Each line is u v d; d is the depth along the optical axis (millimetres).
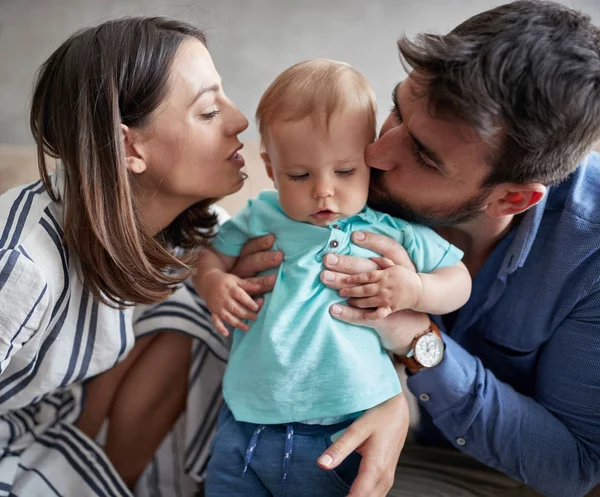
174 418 1301
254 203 1117
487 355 1243
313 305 1006
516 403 1117
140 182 1047
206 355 1281
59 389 1150
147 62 969
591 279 1072
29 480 1102
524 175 979
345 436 972
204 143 1019
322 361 994
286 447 1003
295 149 987
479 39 899
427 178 999
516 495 1211
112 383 1251
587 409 1094
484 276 1170
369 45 2668
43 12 2936
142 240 1021
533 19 908
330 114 970
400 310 1065
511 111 899
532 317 1135
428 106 923
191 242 1164
